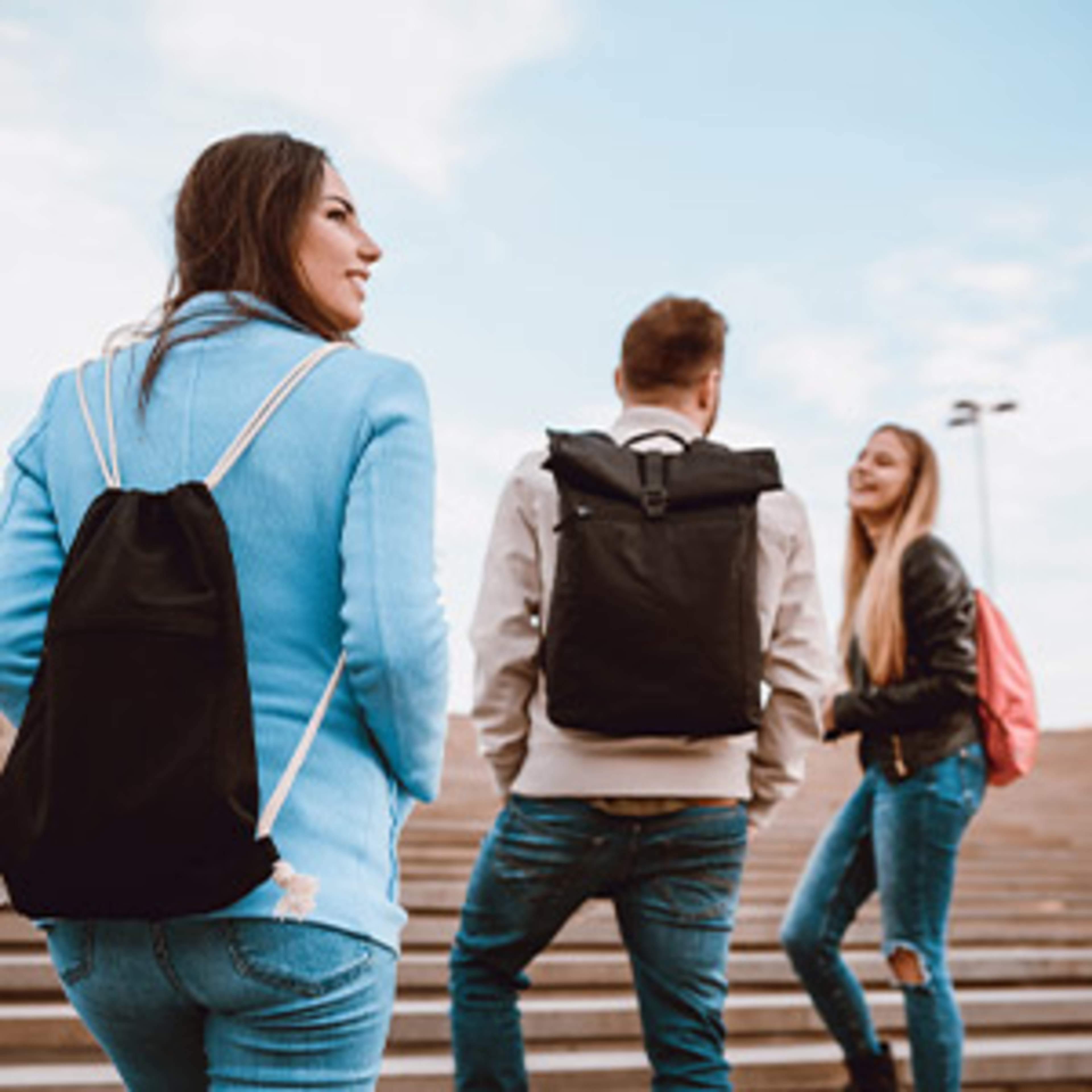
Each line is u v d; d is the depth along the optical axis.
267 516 1.19
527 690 2.19
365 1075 1.17
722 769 2.12
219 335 1.28
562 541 2.06
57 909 1.07
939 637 2.83
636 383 2.35
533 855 2.14
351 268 1.40
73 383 1.34
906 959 2.82
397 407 1.24
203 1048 1.23
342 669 1.20
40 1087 3.03
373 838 1.18
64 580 1.13
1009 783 2.94
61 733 1.06
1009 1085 3.87
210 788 1.05
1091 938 5.75
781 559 2.16
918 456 3.04
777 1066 3.67
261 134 1.42
